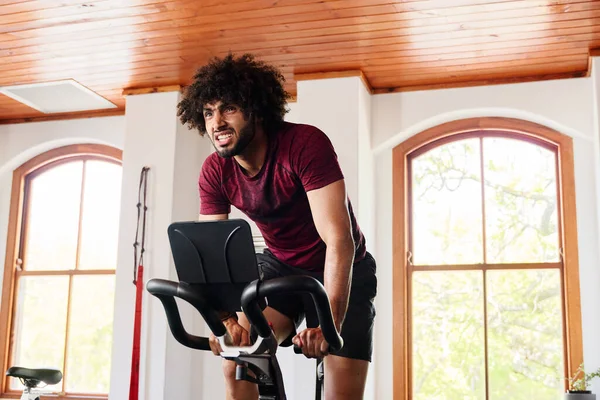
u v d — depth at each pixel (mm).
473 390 5125
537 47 4793
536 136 5305
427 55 4938
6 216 6340
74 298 6082
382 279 5367
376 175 5512
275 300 2551
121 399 5203
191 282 1990
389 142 5457
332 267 2119
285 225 2473
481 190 5379
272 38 4734
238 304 1995
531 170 5316
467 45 4773
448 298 5289
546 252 5176
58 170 6352
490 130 5422
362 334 2633
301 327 4902
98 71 5355
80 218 6211
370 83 5434
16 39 4816
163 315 5223
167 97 5547
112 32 4684
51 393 5895
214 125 2129
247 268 1914
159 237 5340
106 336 5945
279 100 2281
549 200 5242
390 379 5219
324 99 5164
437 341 5254
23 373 5230
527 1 4172
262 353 1995
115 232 6098
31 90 5738
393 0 4176
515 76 5266
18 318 6168
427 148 5539
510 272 5215
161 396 5105
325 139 2270
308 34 4660
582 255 5031
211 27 4586
